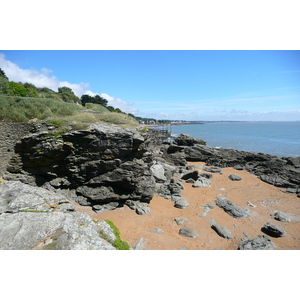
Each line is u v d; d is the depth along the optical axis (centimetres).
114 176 1823
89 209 1736
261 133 12644
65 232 741
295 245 1393
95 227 873
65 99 5816
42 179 1912
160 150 4859
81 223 858
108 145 1800
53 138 1828
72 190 1870
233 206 1942
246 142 8062
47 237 703
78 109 2745
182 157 4000
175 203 2003
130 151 1873
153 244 1269
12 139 1898
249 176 3136
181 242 1336
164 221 1655
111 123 2130
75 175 1820
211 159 3947
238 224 1667
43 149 1814
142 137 1930
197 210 1892
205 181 2727
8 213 827
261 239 1393
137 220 1631
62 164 1869
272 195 2352
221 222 1686
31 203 923
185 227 1535
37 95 4356
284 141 8319
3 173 1869
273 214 1870
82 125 1883
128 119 2358
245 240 1374
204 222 1669
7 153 1884
